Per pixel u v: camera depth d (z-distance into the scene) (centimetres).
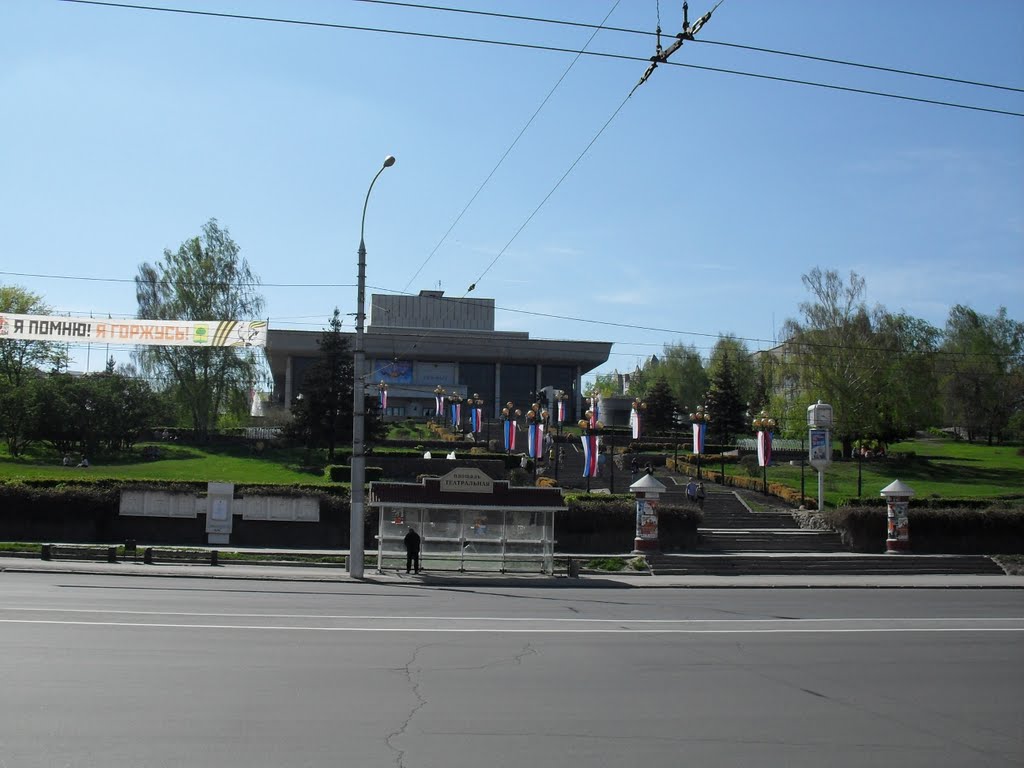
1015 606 2589
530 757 941
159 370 7306
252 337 3484
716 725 1101
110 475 5606
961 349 10931
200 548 3619
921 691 1340
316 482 5491
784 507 5050
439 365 11650
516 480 5675
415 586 2883
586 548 4094
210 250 7456
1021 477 7075
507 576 3266
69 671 1285
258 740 972
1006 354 10775
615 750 977
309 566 3372
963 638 1886
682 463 6644
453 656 1509
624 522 4112
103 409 6391
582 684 1314
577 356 11469
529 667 1434
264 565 3328
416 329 11431
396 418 10662
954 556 4016
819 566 3775
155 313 7294
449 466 5975
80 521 3888
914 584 3291
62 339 3369
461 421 8938
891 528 4169
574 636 1786
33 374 7244
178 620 1808
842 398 7412
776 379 7738
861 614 2317
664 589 3030
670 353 12006
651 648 1661
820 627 2025
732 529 4569
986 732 1105
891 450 8781
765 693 1295
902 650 1711
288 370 11262
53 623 1706
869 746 1028
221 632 1675
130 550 3372
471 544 3403
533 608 2286
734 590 3055
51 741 948
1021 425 9544
